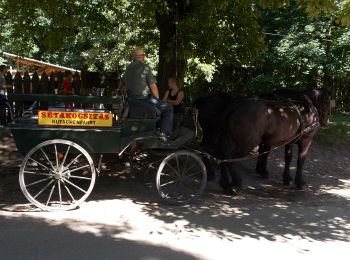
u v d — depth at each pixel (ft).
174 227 21.27
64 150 23.44
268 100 28.73
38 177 28.73
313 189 30.73
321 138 42.57
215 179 30.99
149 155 28.17
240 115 27.07
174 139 25.30
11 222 20.99
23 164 22.48
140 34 44.93
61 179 23.15
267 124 27.73
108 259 17.17
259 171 32.99
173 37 35.14
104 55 88.63
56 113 23.18
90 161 23.20
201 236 20.24
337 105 74.02
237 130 27.04
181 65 36.86
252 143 27.20
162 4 31.99
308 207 25.70
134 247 18.51
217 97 29.91
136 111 24.40
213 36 34.78
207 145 29.14
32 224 20.81
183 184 28.55
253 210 24.63
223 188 28.04
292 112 28.94
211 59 37.55
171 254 17.94
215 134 29.55
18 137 23.16
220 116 28.55
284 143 29.50
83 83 45.88
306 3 27.66
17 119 24.43
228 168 28.32
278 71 69.46
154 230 20.70
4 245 18.20
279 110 28.35
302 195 28.84
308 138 30.78
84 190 25.12
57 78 43.88
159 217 22.67
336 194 29.40
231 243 19.54
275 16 68.39
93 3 38.27
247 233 20.94
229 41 35.73
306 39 65.72
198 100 30.30
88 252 17.79
